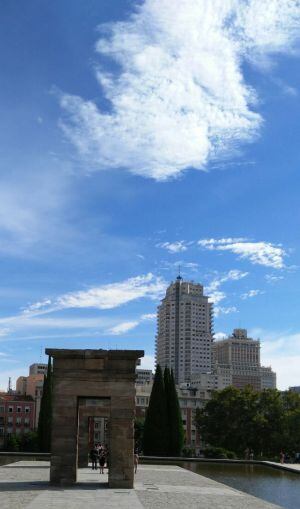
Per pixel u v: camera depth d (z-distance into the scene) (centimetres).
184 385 19738
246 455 11419
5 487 3584
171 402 9338
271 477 5631
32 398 16788
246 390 11856
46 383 9806
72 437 3722
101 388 3734
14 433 15688
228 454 9181
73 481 3703
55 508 2611
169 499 3216
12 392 19238
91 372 3750
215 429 11694
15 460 7438
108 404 6250
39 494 3203
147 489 3731
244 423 11438
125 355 3753
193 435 16938
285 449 11338
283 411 11531
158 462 7788
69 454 3716
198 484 4347
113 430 3709
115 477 3681
